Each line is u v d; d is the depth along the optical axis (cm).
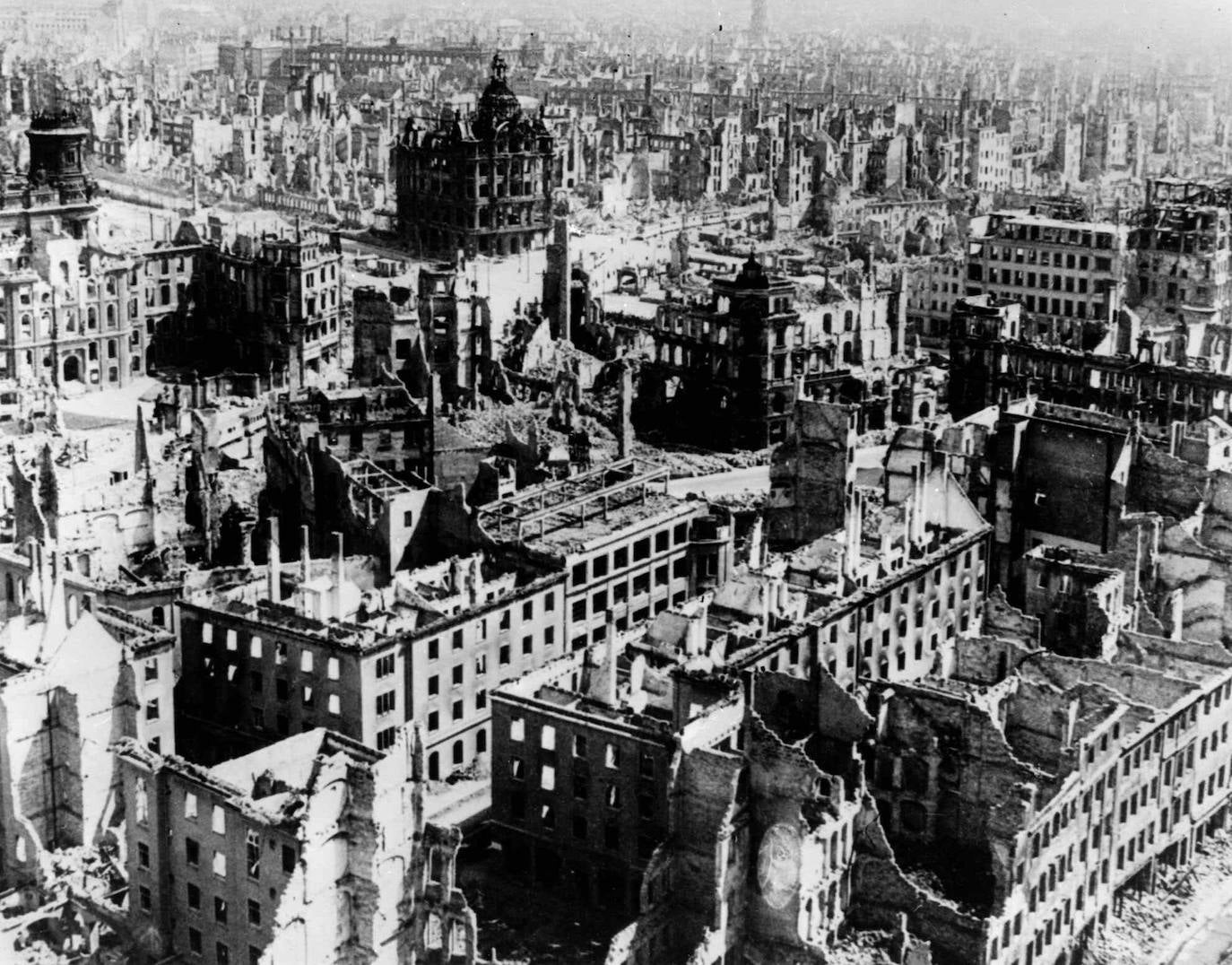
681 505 18338
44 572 13938
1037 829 11981
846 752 12962
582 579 16800
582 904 13300
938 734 12406
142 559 17700
